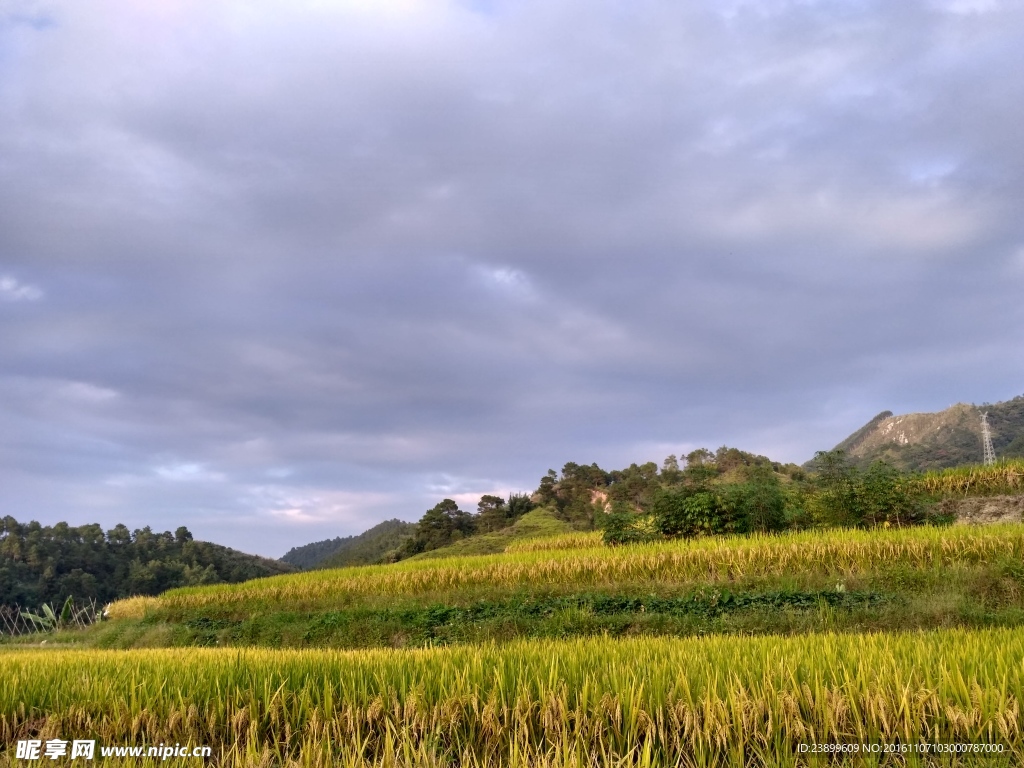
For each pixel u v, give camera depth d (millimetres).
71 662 11375
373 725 7906
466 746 7273
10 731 8672
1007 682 7168
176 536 101875
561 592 19688
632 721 7121
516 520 71188
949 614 13680
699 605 16234
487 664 8805
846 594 15328
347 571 28234
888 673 7473
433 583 23312
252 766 7086
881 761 6668
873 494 23125
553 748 7012
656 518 26312
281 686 8312
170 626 24797
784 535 20875
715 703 7102
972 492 24859
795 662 8039
